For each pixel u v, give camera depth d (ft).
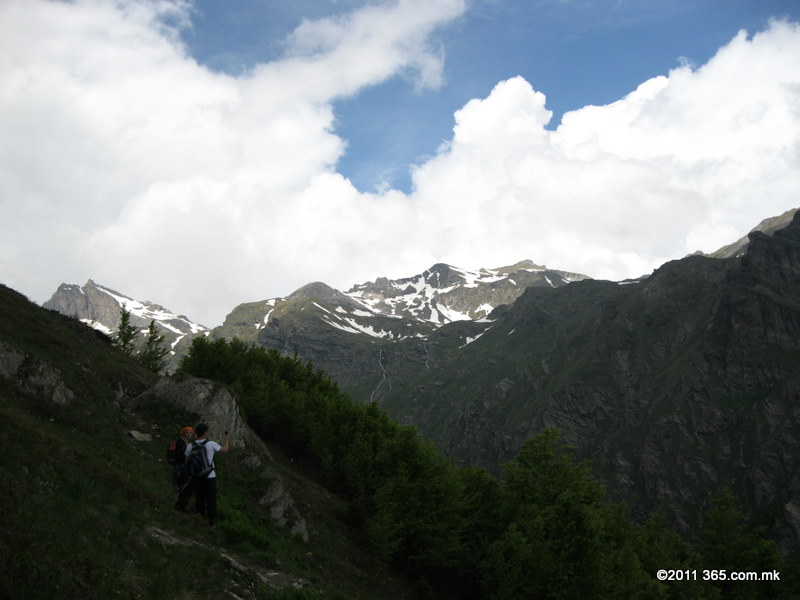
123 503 56.29
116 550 46.39
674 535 223.92
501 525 175.11
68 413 94.73
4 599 34.63
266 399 216.95
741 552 203.92
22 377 93.81
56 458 55.72
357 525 155.12
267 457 149.28
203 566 52.24
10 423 56.39
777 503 586.45
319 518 146.30
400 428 220.64
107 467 63.77
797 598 191.72
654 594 146.41
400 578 139.64
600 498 183.73
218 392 133.49
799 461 606.14
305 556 102.73
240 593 51.19
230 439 127.95
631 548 167.32
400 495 154.71
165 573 46.83
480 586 148.25
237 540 67.00
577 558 131.95
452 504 156.04
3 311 119.65
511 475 182.09
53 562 39.50
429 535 146.10
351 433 209.97
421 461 169.07
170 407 124.57
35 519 43.32
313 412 231.91
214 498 67.62
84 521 47.80
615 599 132.77
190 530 60.90
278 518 112.57
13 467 49.06
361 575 121.08
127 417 112.06
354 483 179.83
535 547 132.36
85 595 38.83
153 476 87.56
